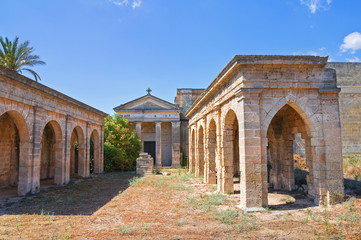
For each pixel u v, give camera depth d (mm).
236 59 9477
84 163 20672
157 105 33219
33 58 22016
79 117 19453
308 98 9844
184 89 35594
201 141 20234
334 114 9883
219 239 6516
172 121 32844
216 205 10289
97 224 8062
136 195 12953
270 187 14625
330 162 9664
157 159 32125
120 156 27141
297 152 23594
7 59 20562
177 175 22000
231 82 10891
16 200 11828
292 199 11156
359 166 17422
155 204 10805
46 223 8211
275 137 14352
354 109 22641
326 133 9781
